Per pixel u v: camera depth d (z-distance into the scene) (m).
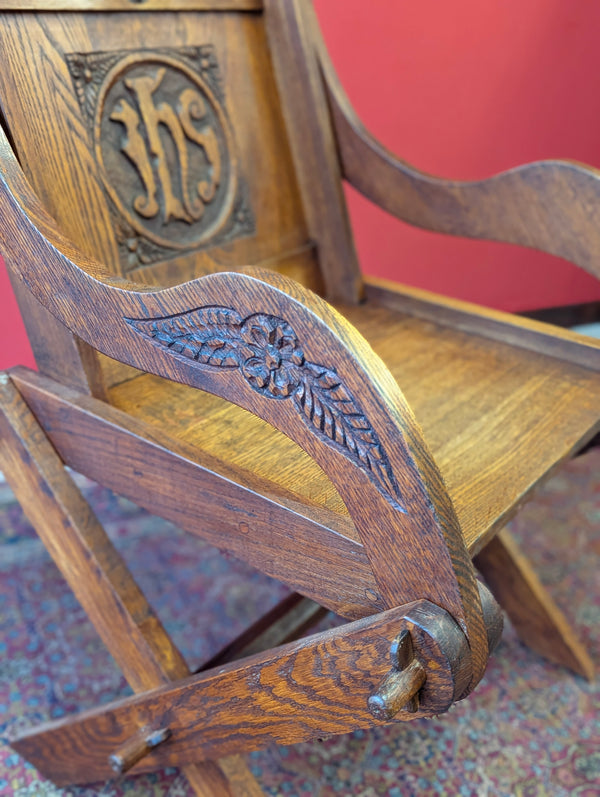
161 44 0.87
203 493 0.65
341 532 0.55
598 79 1.72
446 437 0.72
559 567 1.33
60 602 1.30
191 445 0.67
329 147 1.01
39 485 0.79
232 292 0.51
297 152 1.04
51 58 0.75
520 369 0.85
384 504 0.49
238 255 0.97
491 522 0.60
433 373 0.85
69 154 0.77
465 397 0.80
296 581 0.60
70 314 0.65
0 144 0.67
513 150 1.78
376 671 0.52
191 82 0.91
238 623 1.25
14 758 1.04
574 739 1.02
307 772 1.00
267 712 0.64
